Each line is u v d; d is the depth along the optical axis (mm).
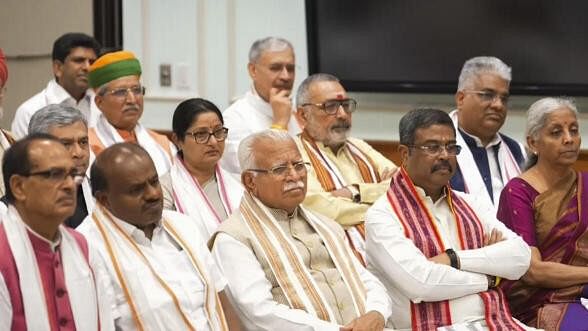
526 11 6160
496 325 3900
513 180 4387
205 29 7027
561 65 6125
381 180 4777
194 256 3633
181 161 4371
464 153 4871
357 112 6695
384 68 6508
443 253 3961
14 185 3115
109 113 4910
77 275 3223
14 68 7867
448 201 4148
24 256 3115
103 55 4910
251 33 6895
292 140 3963
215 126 4355
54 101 5719
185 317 3496
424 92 6445
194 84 7094
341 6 6523
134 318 3439
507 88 4898
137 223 3549
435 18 6367
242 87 6969
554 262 4242
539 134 4312
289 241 3863
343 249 3971
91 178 3557
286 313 3691
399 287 3957
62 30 7629
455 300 3965
